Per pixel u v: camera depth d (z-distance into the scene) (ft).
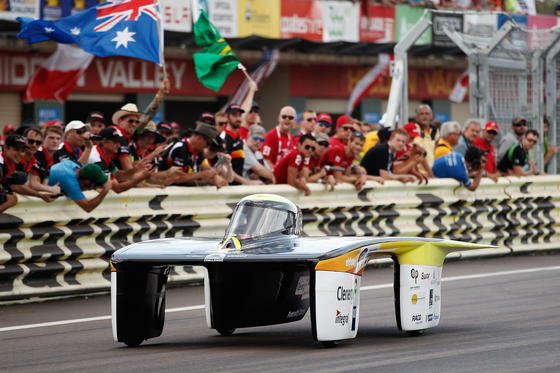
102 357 45.47
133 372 41.37
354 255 46.75
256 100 166.20
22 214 64.75
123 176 69.10
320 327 45.62
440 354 44.45
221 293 49.47
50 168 68.39
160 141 74.43
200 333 52.80
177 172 72.23
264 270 49.37
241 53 152.87
